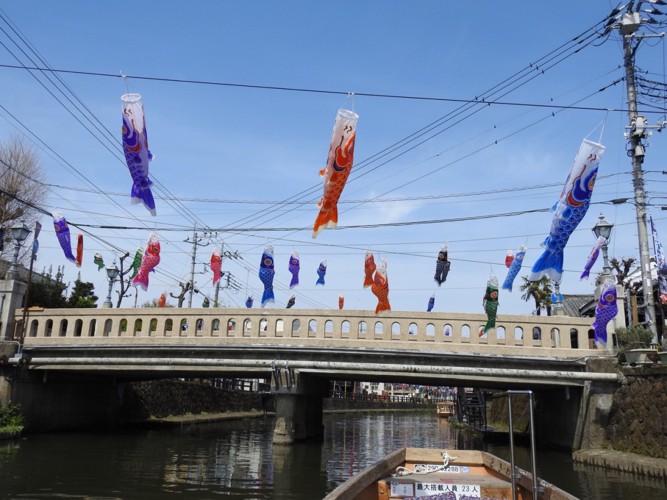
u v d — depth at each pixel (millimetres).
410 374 23547
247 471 18703
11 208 33281
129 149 10945
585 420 22234
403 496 10328
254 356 24766
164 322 25406
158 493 14594
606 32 19219
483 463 12180
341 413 79562
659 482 16547
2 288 26734
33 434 25906
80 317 26062
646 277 21422
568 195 13516
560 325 23172
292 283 22766
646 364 19453
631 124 21984
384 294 22859
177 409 42562
